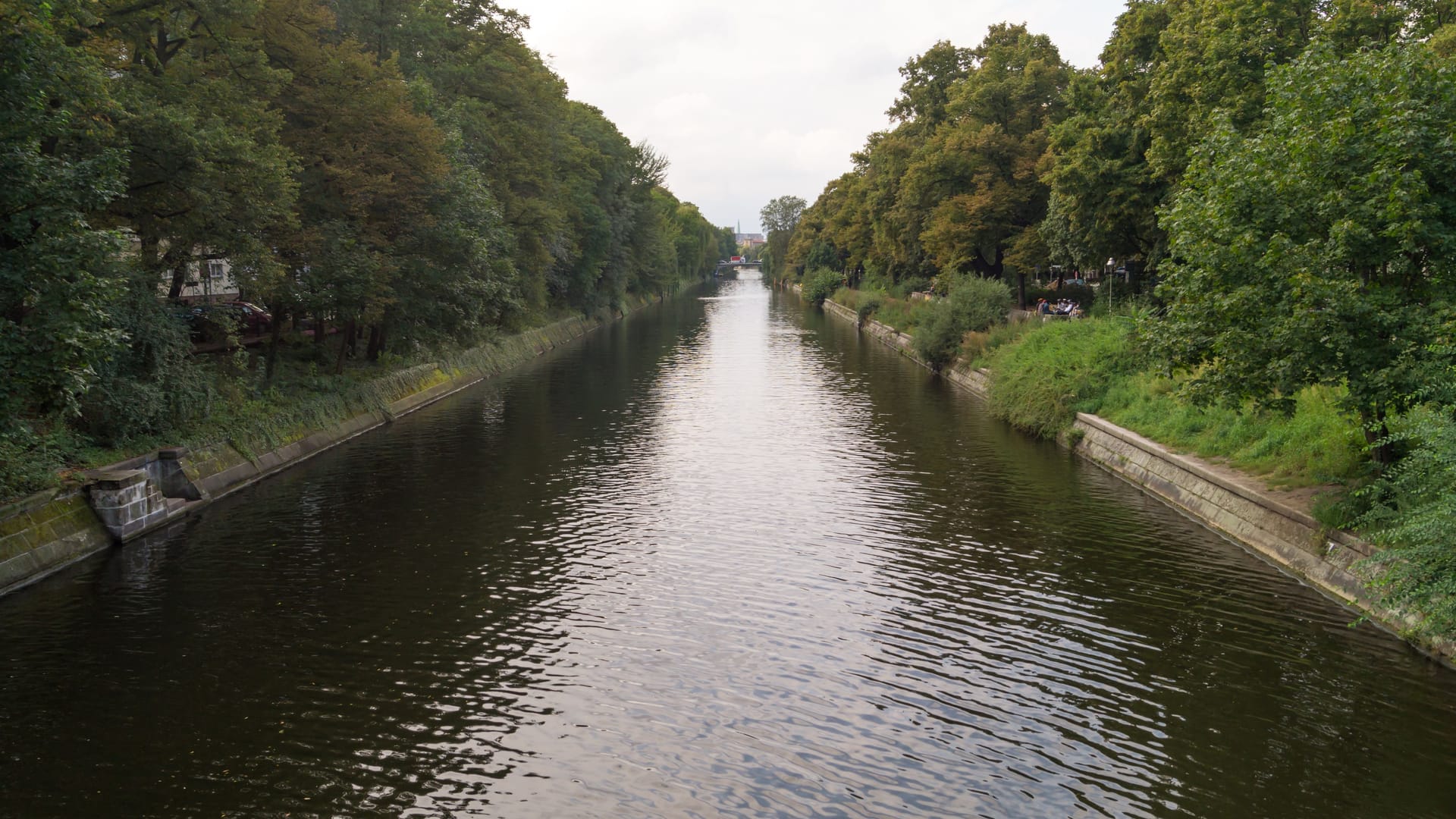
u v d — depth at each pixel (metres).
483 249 38.41
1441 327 14.40
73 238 16.52
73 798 10.99
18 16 16.31
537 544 20.88
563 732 12.60
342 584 18.39
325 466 29.14
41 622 16.42
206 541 21.12
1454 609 12.96
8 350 16.06
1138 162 38.97
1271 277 16.92
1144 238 40.34
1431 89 15.70
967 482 26.59
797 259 165.75
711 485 26.33
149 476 22.56
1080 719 12.79
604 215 81.62
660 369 55.44
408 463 29.44
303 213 32.19
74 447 21.88
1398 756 11.61
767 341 73.62
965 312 50.56
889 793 11.05
